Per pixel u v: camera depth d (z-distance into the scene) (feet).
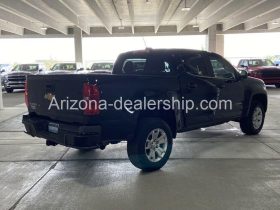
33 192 14.66
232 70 22.84
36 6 61.16
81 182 15.81
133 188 14.99
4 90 79.71
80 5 67.41
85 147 14.88
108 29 87.20
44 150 21.81
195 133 26.50
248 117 24.80
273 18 73.61
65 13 65.16
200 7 59.57
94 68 74.18
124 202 13.53
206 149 21.53
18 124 31.48
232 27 92.02
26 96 18.58
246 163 18.53
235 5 60.34
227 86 21.85
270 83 67.82
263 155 20.07
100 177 16.49
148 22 92.99
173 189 14.84
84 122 15.01
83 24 86.79
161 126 17.42
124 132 16.03
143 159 16.70
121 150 21.65
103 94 15.08
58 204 13.39
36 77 17.56
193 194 14.28
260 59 73.46
